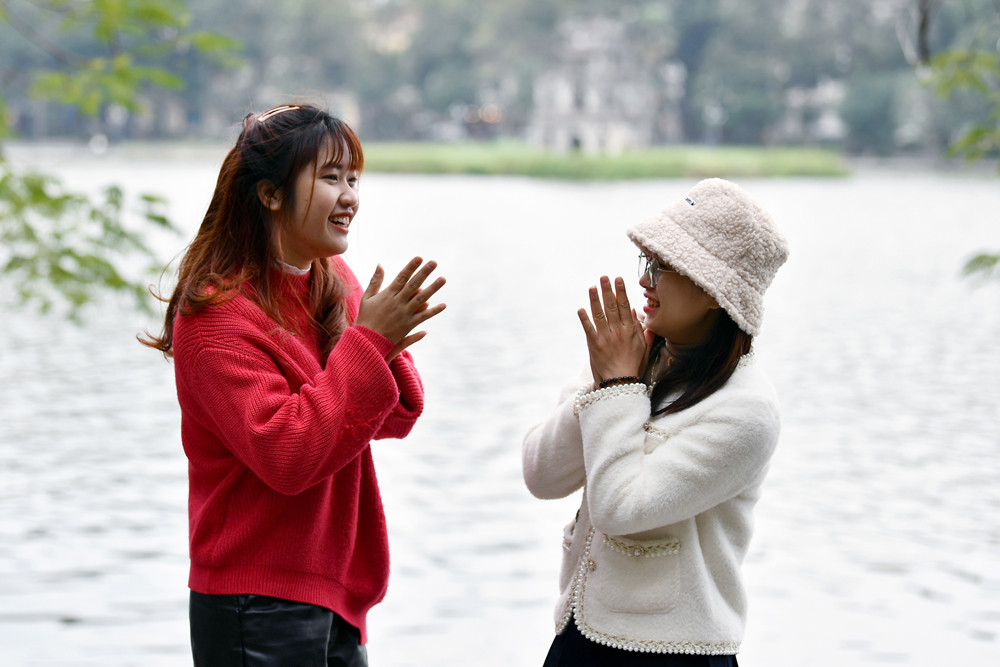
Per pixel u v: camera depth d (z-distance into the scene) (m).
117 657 4.88
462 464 8.09
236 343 2.41
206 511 2.48
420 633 5.19
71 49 67.25
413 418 2.70
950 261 24.06
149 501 7.15
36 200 5.61
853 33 80.12
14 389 10.59
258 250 2.52
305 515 2.48
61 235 5.82
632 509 2.37
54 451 8.30
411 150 69.06
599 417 2.45
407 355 2.74
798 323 15.51
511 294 18.41
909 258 24.69
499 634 5.19
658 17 82.19
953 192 51.56
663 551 2.46
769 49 83.62
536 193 49.06
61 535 6.46
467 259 23.56
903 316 16.25
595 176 61.03
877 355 12.95
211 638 2.48
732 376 2.49
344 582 2.60
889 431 9.20
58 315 14.95
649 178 61.59
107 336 13.68
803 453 8.48
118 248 5.98
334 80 90.19
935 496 7.39
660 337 2.68
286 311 2.55
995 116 6.34
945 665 4.88
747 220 2.43
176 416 9.56
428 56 90.75
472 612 5.45
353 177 2.57
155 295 2.62
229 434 2.38
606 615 2.49
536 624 5.32
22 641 5.01
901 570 6.04
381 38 98.75
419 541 6.46
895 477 7.82
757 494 2.58
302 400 2.35
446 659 4.89
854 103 78.38
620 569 2.48
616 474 2.40
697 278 2.41
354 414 2.34
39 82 6.39
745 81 83.44
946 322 15.73
